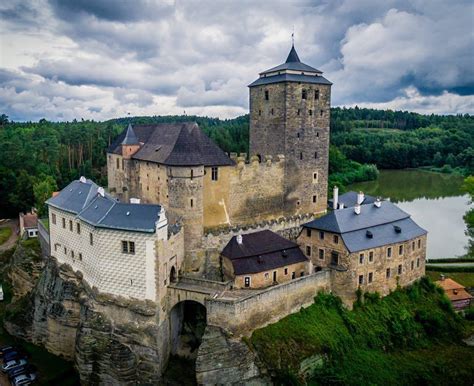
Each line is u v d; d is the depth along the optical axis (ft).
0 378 199.72
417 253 236.63
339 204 272.10
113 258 192.03
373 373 187.73
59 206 224.12
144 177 262.67
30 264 265.95
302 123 271.90
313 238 222.07
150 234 182.91
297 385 176.04
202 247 222.89
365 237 216.54
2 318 248.52
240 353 178.09
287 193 273.13
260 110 279.69
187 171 217.15
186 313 215.31
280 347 182.39
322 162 284.61
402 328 212.43
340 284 211.00
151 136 273.95
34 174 420.77
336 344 192.65
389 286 225.35
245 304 180.45
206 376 177.68
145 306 188.85
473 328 223.51
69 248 220.43
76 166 510.99
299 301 201.87
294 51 282.36
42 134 547.49
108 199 209.05
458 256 311.88
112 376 191.42
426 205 465.88
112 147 294.05
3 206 389.60
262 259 207.62
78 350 196.75
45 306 223.30
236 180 249.34
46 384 194.70
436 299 233.35
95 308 198.80
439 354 206.59
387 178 647.97
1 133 543.39
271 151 276.82
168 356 200.03
